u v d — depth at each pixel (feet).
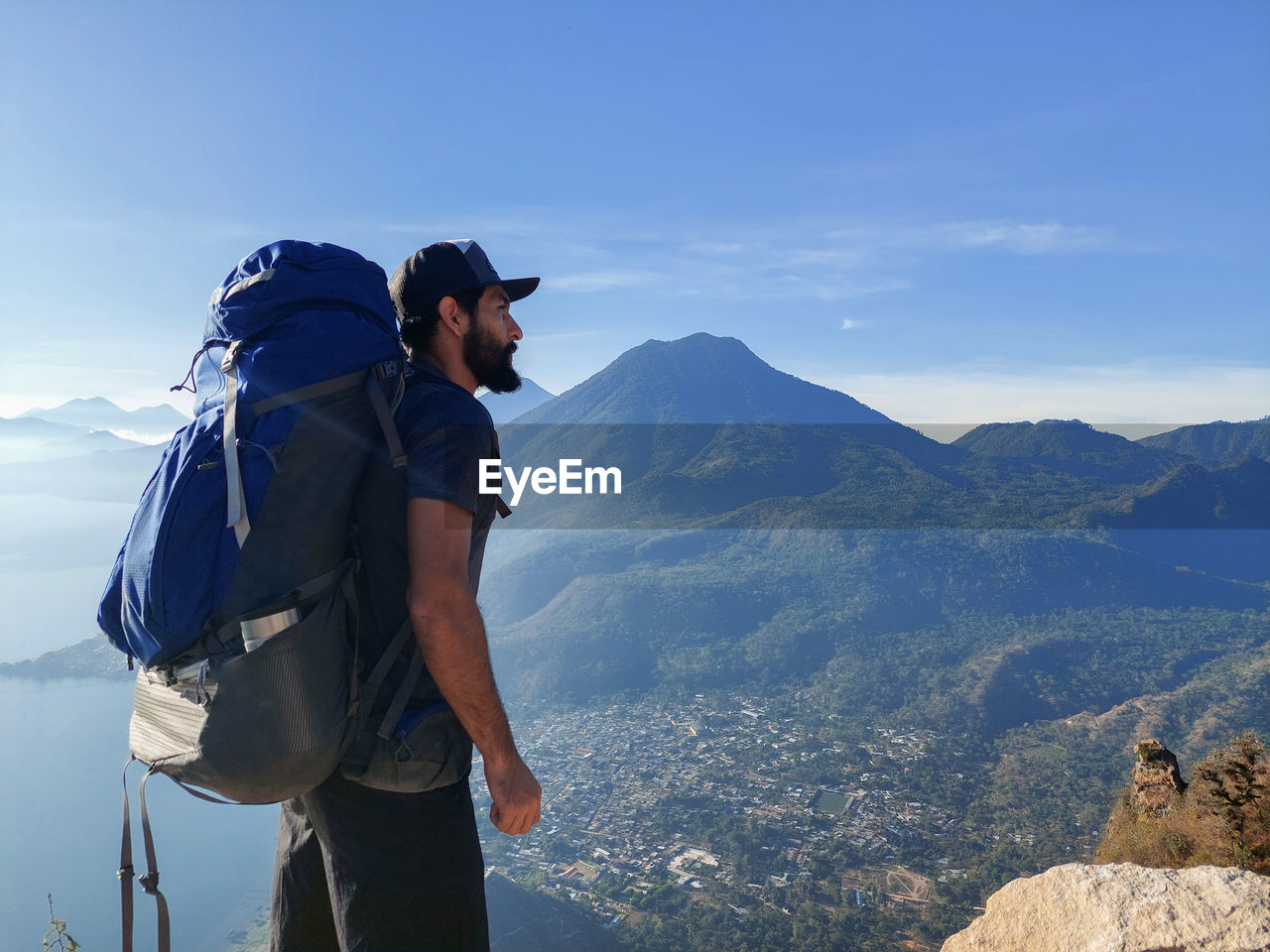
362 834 4.44
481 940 4.66
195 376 4.55
